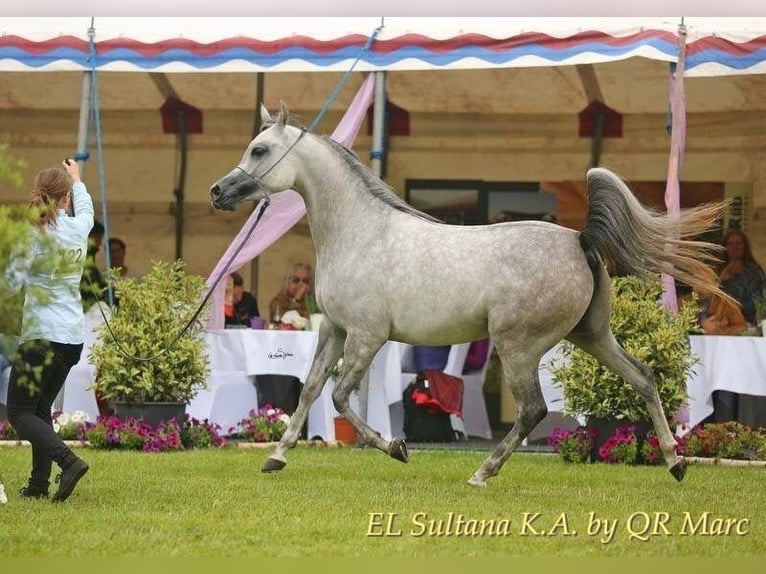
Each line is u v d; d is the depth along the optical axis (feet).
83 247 33.86
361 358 38.37
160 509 33.06
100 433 47.85
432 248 37.65
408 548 28.60
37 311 32.76
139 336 48.52
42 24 53.88
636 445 45.65
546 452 50.29
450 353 54.03
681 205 65.16
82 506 33.35
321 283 39.45
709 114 64.08
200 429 49.32
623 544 29.50
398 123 66.59
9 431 49.73
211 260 67.97
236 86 63.93
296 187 39.96
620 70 60.54
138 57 52.29
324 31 52.01
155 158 67.72
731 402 51.24
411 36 51.19
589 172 36.99
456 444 52.70
